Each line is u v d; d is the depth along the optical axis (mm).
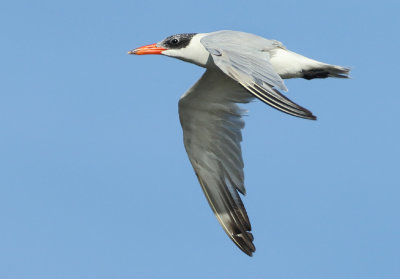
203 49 14969
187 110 15594
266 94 11977
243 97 15523
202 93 15336
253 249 15656
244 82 12117
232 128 15758
